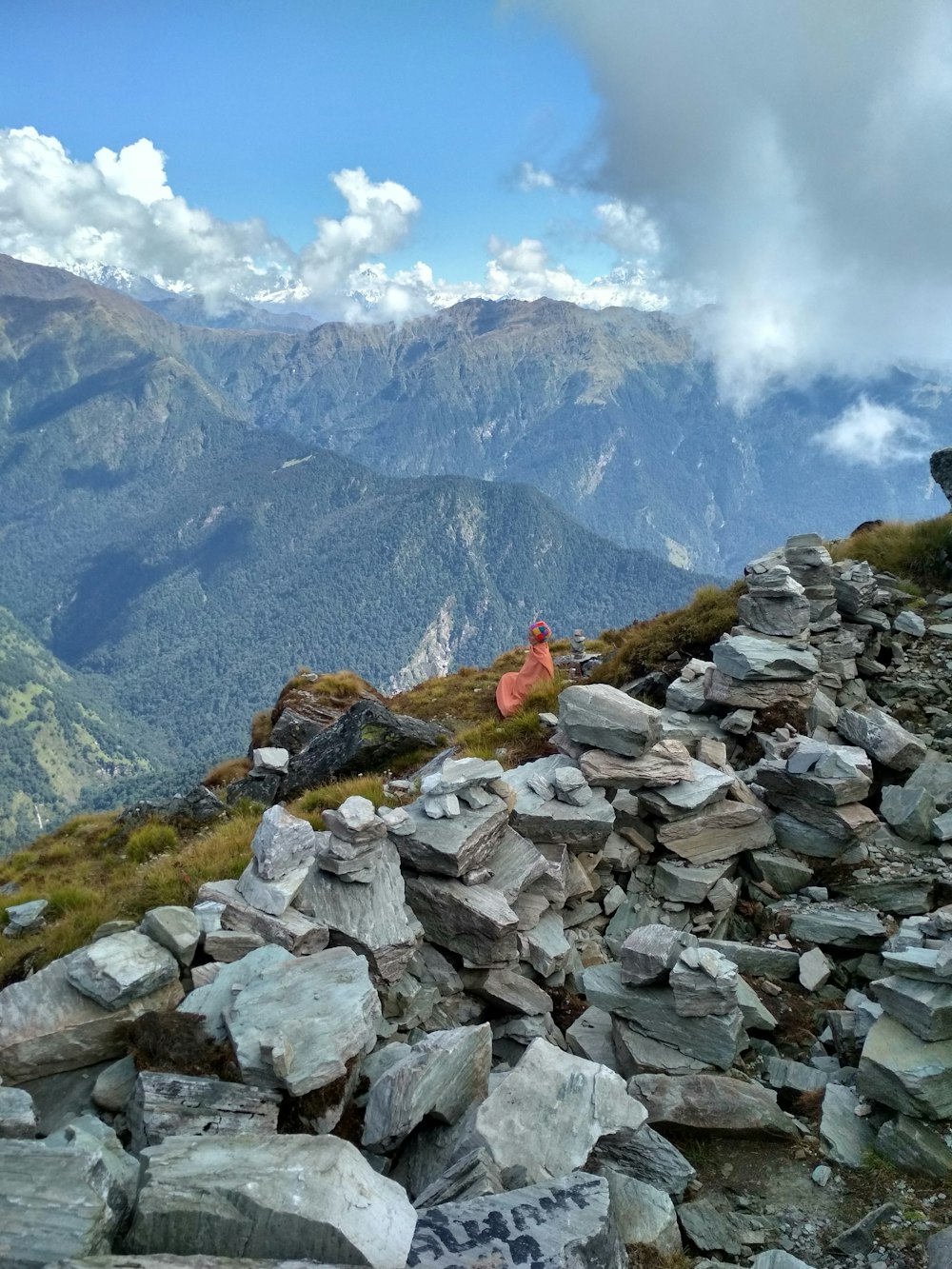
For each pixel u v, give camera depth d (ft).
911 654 61.31
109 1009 22.94
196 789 77.71
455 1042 22.36
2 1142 15.56
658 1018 27.07
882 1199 21.62
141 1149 17.79
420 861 31.81
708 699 49.90
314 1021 21.62
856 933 33.12
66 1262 12.69
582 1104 21.12
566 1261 14.93
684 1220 20.80
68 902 52.65
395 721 75.25
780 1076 26.68
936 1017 24.21
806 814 38.50
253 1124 18.67
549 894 33.86
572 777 37.04
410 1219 15.57
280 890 28.94
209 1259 13.39
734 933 35.91
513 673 82.58
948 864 36.68
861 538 90.22
